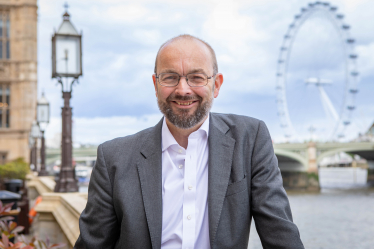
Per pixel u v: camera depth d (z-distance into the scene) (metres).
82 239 1.59
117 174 1.57
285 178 48.44
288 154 45.19
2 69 48.72
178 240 1.49
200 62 1.49
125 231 1.50
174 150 1.57
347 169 114.62
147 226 1.50
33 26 49.25
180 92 1.47
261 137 1.56
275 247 1.37
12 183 11.83
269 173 1.50
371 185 53.75
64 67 6.27
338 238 14.05
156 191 1.52
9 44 49.09
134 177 1.56
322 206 26.12
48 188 8.17
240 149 1.52
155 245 1.47
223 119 1.63
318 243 13.22
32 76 49.16
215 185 1.47
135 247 1.49
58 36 6.23
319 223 17.56
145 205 1.51
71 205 4.11
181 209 1.51
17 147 48.41
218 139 1.55
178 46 1.50
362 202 28.86
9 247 2.16
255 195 1.47
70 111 6.41
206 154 1.56
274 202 1.43
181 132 1.55
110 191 1.59
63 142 6.33
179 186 1.53
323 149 45.56
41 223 5.31
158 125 1.64
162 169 1.57
